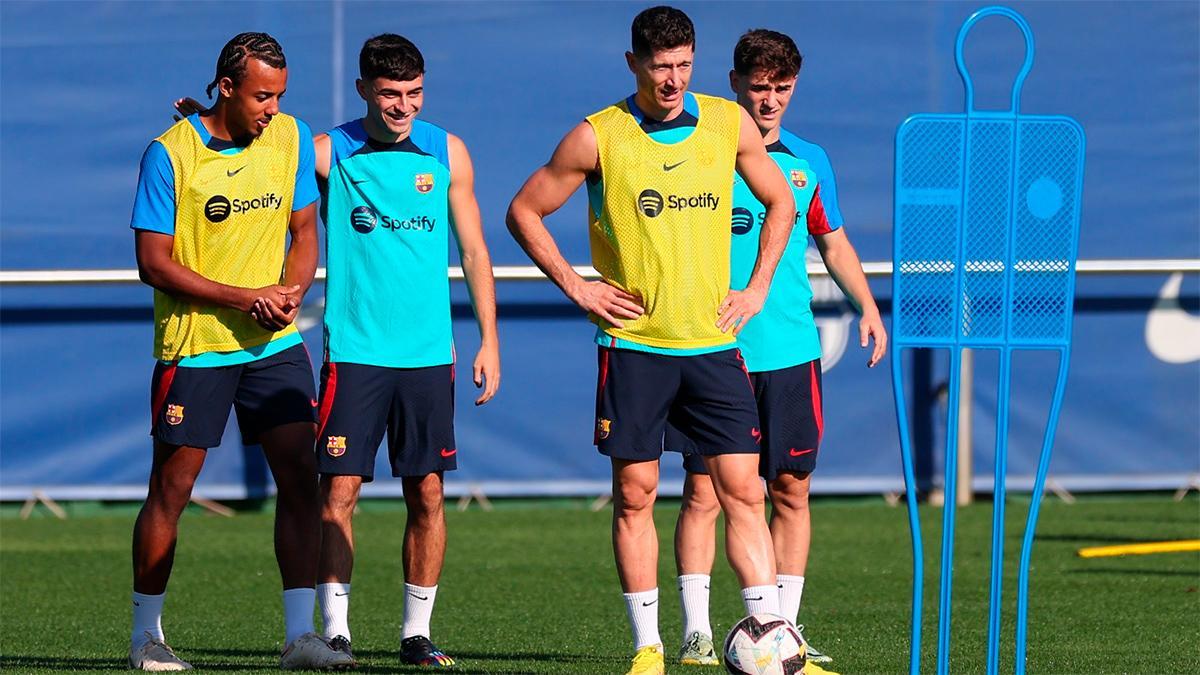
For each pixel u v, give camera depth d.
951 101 39.41
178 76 39.03
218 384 19.12
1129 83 39.44
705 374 16.88
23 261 38.91
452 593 28.03
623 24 39.22
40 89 38.72
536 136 39.19
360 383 19.80
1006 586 28.17
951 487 15.30
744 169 17.31
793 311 20.94
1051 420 15.46
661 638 23.16
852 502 40.94
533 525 37.69
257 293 18.42
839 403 40.03
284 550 19.39
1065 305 15.20
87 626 24.48
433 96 39.03
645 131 16.67
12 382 39.16
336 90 39.19
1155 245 39.69
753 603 16.81
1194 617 24.56
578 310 40.03
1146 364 40.22
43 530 37.41
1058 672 19.38
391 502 41.28
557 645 22.47
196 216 18.69
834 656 21.05
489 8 38.97
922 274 15.16
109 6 38.75
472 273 20.52
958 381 15.22
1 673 18.06
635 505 17.30
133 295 39.38
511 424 40.16
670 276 16.69
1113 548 32.22
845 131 39.31
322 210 20.31
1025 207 15.17
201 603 26.92
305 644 19.03
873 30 39.22
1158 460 40.38
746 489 16.98
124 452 39.50
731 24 39.19
